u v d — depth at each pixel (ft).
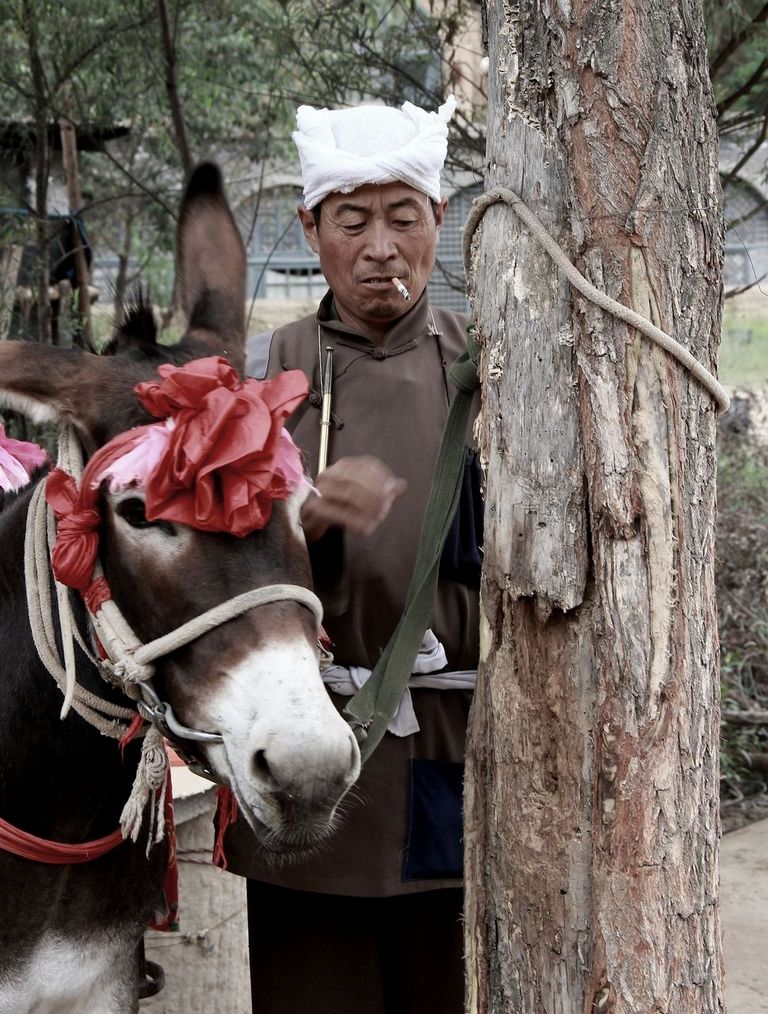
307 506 5.71
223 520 5.25
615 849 5.42
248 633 5.22
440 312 7.98
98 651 5.90
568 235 5.51
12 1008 6.56
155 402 5.39
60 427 5.91
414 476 7.35
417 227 7.48
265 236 40.65
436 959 7.77
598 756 5.48
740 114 17.70
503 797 5.88
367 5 18.15
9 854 6.43
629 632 5.40
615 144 5.41
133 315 6.47
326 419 7.46
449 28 17.30
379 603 7.18
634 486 5.39
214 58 20.94
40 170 20.62
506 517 5.70
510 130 5.64
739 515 20.16
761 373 28.17
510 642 5.81
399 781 7.21
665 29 5.45
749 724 18.69
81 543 5.58
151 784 6.06
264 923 7.66
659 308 5.42
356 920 7.56
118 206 27.71
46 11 19.04
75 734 6.33
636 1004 5.43
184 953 9.64
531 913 5.77
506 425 5.70
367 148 7.38
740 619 19.38
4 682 6.42
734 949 12.69
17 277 22.35
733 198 19.21
